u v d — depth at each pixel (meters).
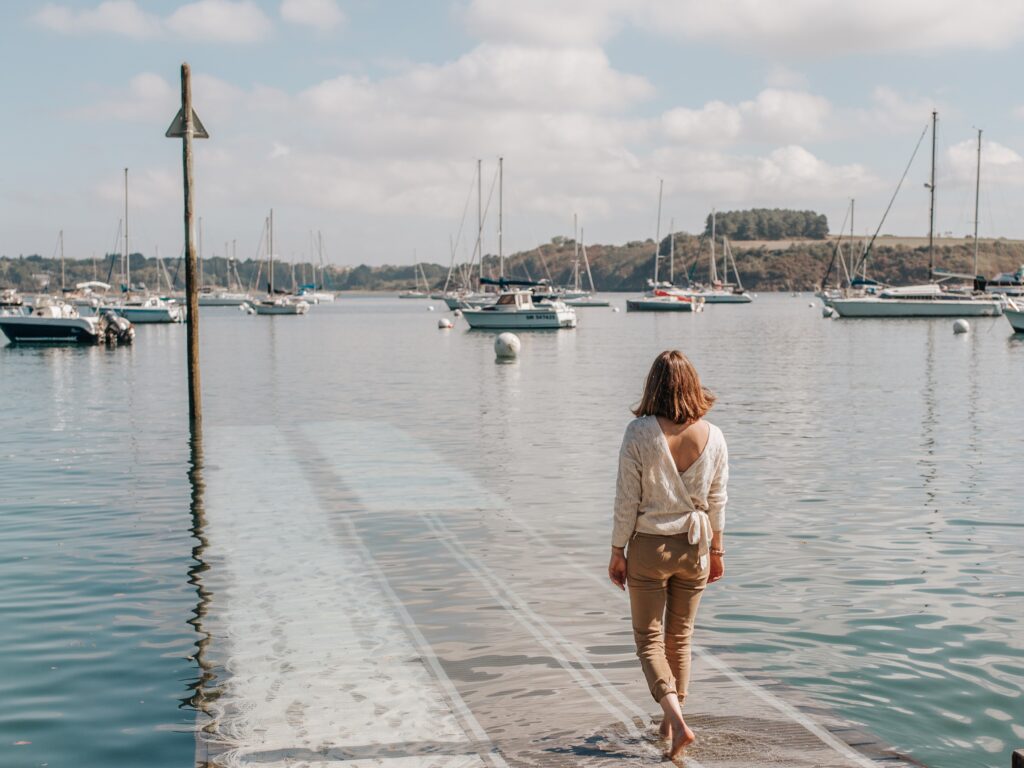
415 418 18.75
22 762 4.59
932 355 36.88
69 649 6.10
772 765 4.40
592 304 126.12
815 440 15.13
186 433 16.72
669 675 4.57
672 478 4.57
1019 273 82.38
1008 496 10.80
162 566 8.09
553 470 12.79
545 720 4.94
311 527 9.54
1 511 10.37
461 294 100.50
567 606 6.90
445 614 6.74
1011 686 5.36
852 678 5.48
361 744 4.71
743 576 7.64
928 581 7.50
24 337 49.47
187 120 17.42
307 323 85.50
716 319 84.94
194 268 17.83
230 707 5.18
